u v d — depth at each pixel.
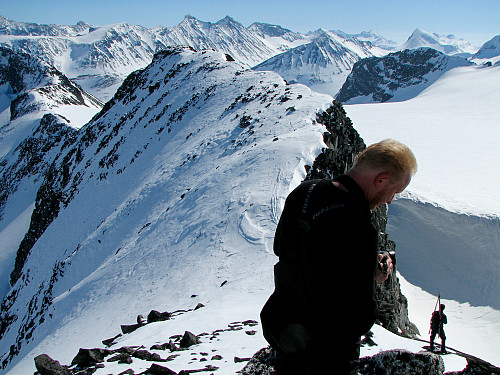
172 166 49.69
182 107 68.88
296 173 28.19
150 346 10.76
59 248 61.81
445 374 4.42
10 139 156.88
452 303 39.88
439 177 67.12
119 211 50.84
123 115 86.69
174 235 30.02
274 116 43.16
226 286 19.61
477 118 123.81
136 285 26.47
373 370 3.94
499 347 31.52
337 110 42.09
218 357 8.47
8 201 122.88
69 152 94.06
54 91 187.62
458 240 46.22
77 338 24.17
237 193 28.80
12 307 59.34
